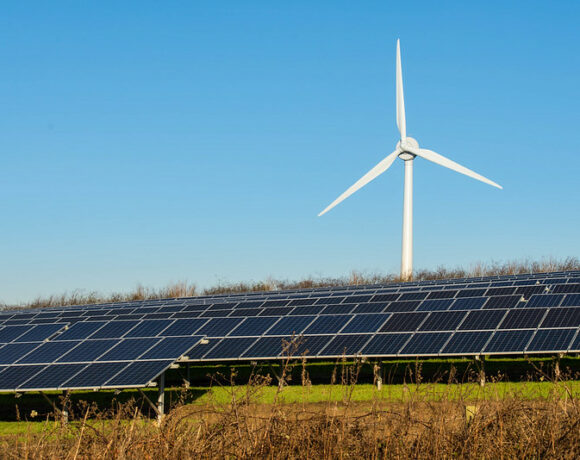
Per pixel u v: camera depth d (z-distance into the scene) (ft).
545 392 63.26
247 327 95.50
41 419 75.41
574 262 208.13
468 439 36.11
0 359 83.20
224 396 78.18
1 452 38.75
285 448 36.32
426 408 44.57
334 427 36.81
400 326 88.33
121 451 35.42
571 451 34.86
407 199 185.88
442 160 181.06
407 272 186.29
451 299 104.06
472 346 79.10
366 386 79.66
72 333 97.86
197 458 35.50
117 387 69.31
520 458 35.45
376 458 35.65
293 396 73.72
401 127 184.34
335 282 231.50
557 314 83.92
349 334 87.20
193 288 242.17
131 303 183.83
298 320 95.71
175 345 78.48
